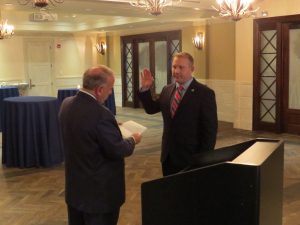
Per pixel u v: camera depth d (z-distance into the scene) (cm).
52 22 1200
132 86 1224
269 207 146
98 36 1337
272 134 764
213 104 256
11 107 529
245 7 494
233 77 906
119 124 248
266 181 141
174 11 796
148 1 542
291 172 505
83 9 764
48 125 536
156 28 1110
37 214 374
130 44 1220
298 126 749
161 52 1111
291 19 718
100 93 215
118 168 222
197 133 259
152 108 285
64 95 895
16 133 532
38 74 1261
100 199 214
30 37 1233
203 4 765
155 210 157
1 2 651
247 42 799
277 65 752
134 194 427
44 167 538
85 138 210
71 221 233
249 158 142
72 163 219
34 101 528
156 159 579
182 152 260
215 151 176
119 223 351
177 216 151
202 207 145
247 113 818
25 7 717
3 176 502
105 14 847
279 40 743
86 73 216
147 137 743
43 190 446
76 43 1334
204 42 962
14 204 402
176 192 151
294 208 381
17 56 1212
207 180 142
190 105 256
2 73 1186
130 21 1028
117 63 1278
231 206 138
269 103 784
